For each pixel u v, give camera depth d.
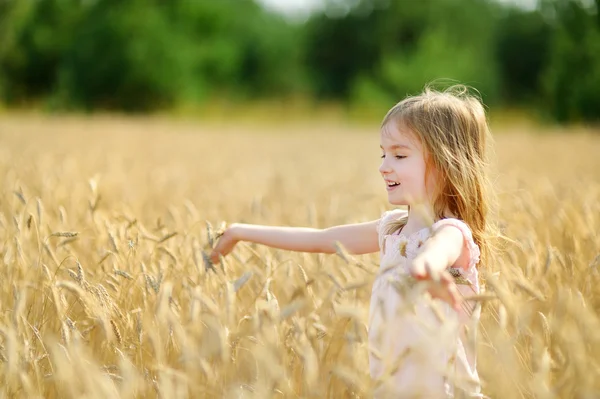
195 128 36.22
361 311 2.25
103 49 57.06
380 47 83.88
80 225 5.00
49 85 64.31
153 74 57.31
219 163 15.26
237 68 72.56
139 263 3.58
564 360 2.75
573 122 47.59
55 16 63.81
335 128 44.81
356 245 3.47
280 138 31.19
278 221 6.13
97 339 3.49
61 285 2.76
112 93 57.84
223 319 2.54
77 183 7.41
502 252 3.53
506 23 85.81
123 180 8.98
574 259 3.77
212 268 3.28
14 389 2.76
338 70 85.81
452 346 2.42
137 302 3.35
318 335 2.94
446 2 83.38
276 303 2.77
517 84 84.81
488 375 2.63
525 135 32.34
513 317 2.55
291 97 73.12
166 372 2.41
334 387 3.05
